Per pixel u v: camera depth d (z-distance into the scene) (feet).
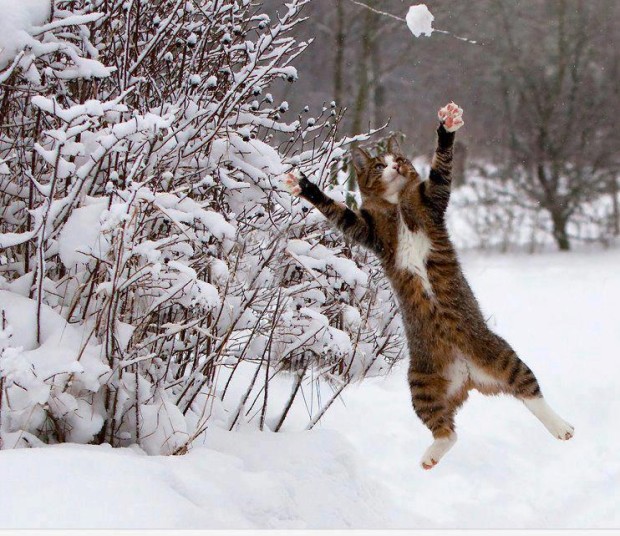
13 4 15.14
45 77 16.28
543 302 41.14
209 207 18.11
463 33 71.72
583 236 72.33
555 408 24.71
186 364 17.40
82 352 13.94
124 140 15.37
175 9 17.35
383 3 59.41
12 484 11.26
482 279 49.47
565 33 77.46
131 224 14.65
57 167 13.61
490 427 23.18
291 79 18.81
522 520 17.98
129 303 15.90
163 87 18.81
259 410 19.76
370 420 22.08
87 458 12.33
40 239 13.89
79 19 15.37
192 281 15.24
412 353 17.52
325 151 20.26
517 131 73.61
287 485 14.90
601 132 72.18
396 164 17.70
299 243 18.81
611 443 22.20
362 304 22.71
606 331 33.83
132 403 15.33
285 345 18.88
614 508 18.60
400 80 76.18
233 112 18.76
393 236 17.58
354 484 17.03
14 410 14.08
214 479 13.55
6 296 14.75
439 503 18.65
